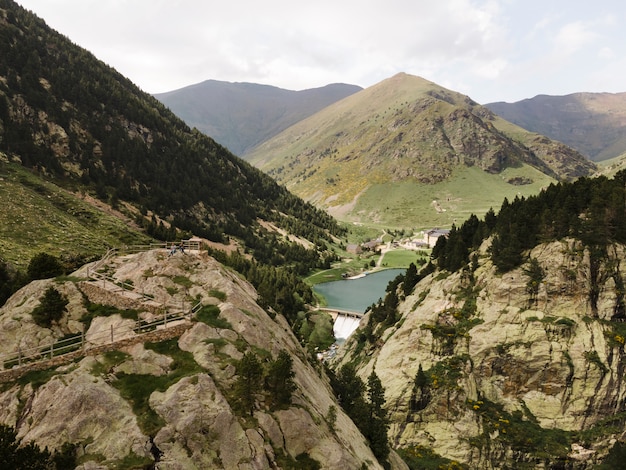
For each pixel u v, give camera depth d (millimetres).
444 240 134125
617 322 83562
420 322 99250
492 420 79750
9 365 41906
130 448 32438
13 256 98375
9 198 134625
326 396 57688
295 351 61844
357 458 46031
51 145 191500
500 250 97875
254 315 56250
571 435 75875
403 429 84812
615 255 86875
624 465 67312
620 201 89312
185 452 33781
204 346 45031
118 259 66500
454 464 75938
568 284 86312
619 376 78125
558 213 93250
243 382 39844
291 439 40844
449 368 87750
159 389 38688
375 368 98500
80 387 35781
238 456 35688
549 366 81312
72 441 32750
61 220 138750
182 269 62094
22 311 50062
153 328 47469
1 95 183375
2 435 30031
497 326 88250
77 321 50562
